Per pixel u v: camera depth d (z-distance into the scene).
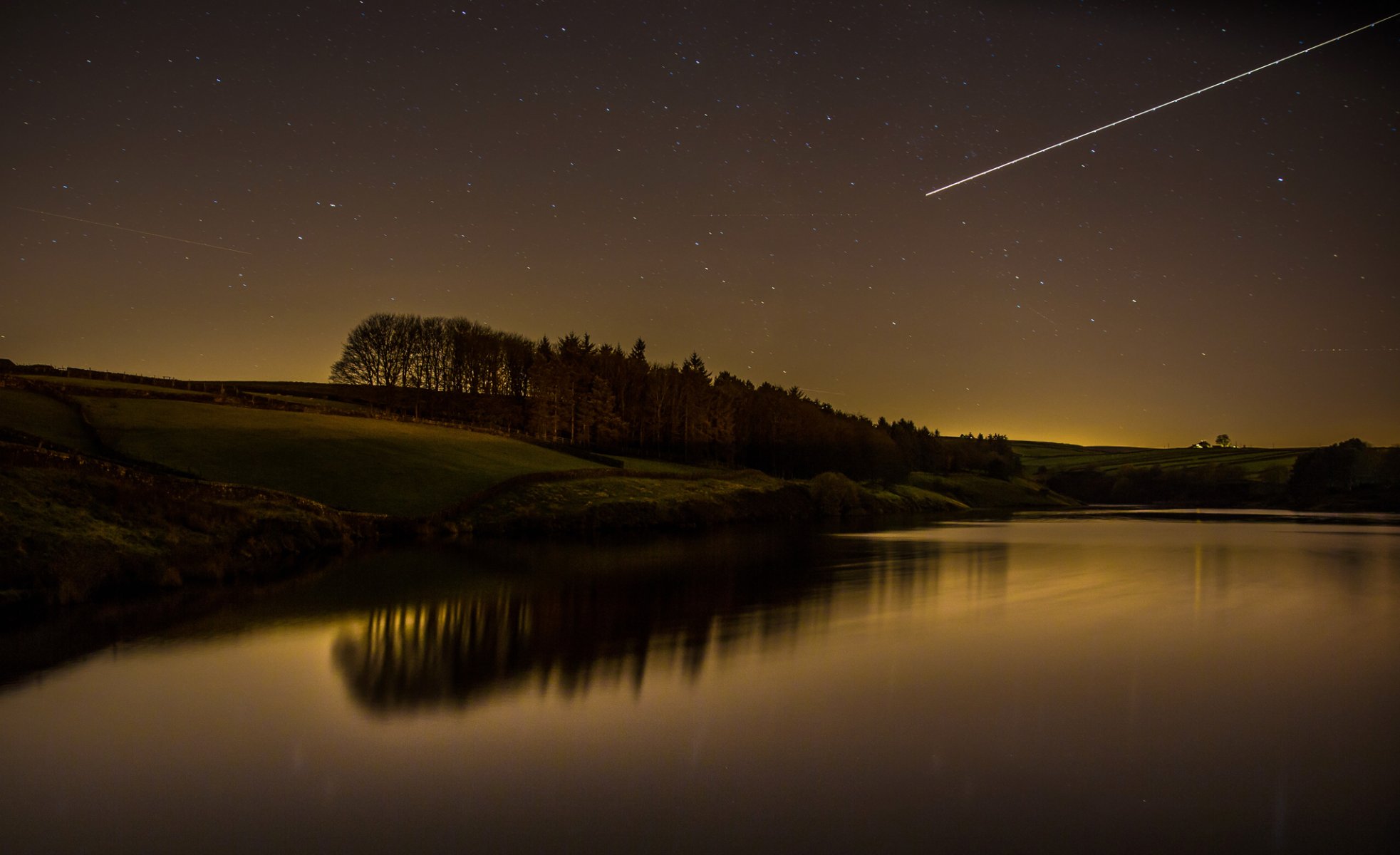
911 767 11.07
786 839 8.95
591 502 56.81
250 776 10.60
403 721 12.77
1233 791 10.34
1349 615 22.41
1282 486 146.50
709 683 15.06
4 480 26.17
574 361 113.06
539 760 11.20
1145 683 15.20
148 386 67.75
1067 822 9.42
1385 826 9.37
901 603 24.14
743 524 66.19
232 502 35.28
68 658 16.38
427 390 109.75
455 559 34.28
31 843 8.83
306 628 19.48
